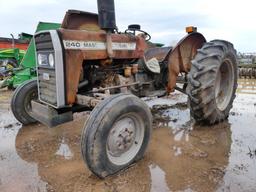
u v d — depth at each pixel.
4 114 4.57
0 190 2.09
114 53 2.94
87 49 2.70
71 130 3.58
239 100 5.38
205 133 3.33
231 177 2.23
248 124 3.67
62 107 2.65
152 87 3.92
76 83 2.67
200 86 3.17
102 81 3.09
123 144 2.36
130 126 2.42
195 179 2.22
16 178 2.28
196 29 3.90
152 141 3.09
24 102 3.73
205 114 3.34
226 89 3.81
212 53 3.22
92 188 2.11
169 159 2.61
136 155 2.48
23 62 6.07
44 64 2.77
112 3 2.64
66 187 2.13
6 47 12.34
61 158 2.69
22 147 2.99
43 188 2.12
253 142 3.01
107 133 2.14
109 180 2.22
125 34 3.16
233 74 3.80
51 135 3.39
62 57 2.54
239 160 2.55
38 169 2.45
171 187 2.10
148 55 4.25
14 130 3.62
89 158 2.06
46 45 2.65
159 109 4.64
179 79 4.32
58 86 2.56
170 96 5.91
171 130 3.49
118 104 2.20
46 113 2.69
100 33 2.83
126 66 3.27
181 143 3.02
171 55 3.82
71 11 2.97
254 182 2.14
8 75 8.20
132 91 3.44
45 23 4.95
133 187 2.11
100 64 2.98
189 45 4.01
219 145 2.93
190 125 3.68
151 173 2.33
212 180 2.19
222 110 3.64
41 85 2.94
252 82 8.62
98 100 2.46
